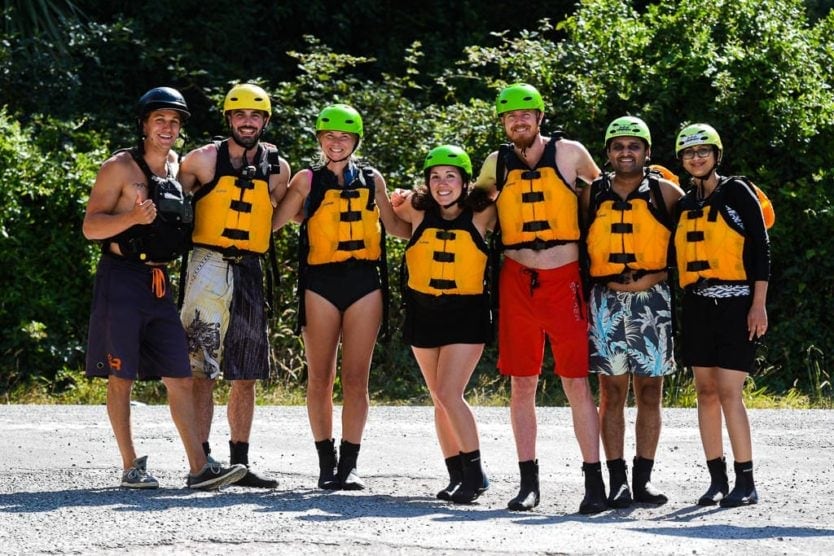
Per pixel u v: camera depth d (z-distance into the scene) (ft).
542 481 33.76
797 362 63.05
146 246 29.91
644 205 30.14
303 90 73.97
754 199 29.96
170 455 36.42
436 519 27.22
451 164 30.58
